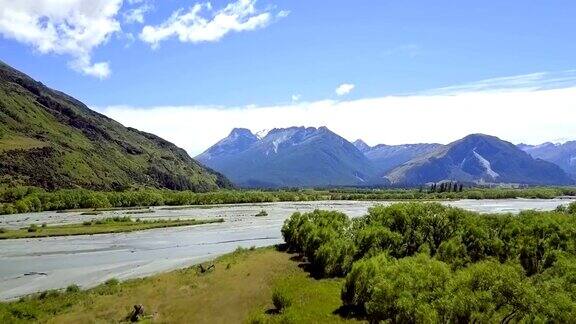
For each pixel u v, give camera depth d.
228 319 49.91
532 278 50.00
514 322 36.84
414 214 77.06
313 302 51.56
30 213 180.00
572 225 69.88
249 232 122.31
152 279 67.00
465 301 37.31
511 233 70.19
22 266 81.81
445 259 67.50
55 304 56.59
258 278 64.12
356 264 50.44
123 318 51.22
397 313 40.47
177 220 145.75
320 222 86.06
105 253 94.06
